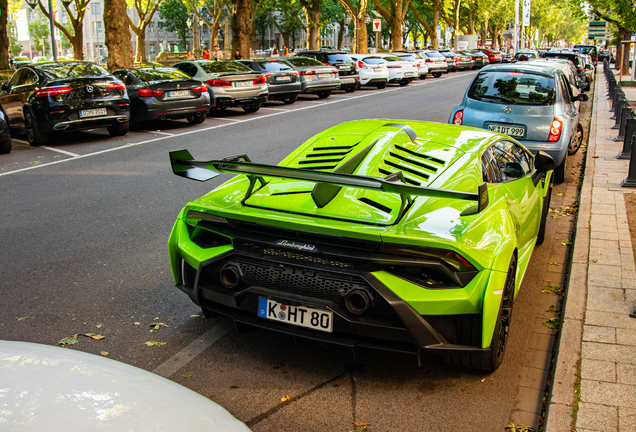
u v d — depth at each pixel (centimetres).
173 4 7706
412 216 307
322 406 305
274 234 312
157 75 1369
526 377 337
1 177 876
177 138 1230
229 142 1164
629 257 504
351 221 303
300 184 350
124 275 491
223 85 1550
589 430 268
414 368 344
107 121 1206
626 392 297
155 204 719
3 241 580
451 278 289
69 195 764
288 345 372
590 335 361
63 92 1143
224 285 325
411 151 375
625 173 872
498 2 7006
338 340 300
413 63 2691
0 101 1224
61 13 9325
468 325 301
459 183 344
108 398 176
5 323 400
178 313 420
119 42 1861
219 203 341
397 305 285
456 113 863
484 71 873
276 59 1947
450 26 7175
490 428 288
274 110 1720
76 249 556
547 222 675
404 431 284
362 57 2484
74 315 414
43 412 164
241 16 2731
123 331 391
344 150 378
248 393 316
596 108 1794
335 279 299
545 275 507
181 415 176
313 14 4600
